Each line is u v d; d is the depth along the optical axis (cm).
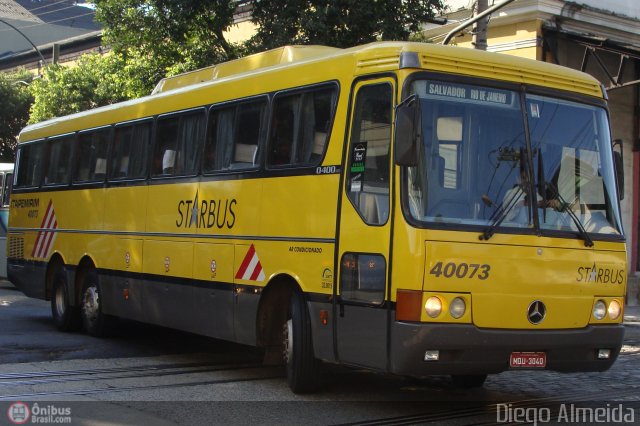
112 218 1221
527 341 739
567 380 1009
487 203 746
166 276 1073
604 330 785
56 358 1073
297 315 846
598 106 837
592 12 2177
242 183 941
